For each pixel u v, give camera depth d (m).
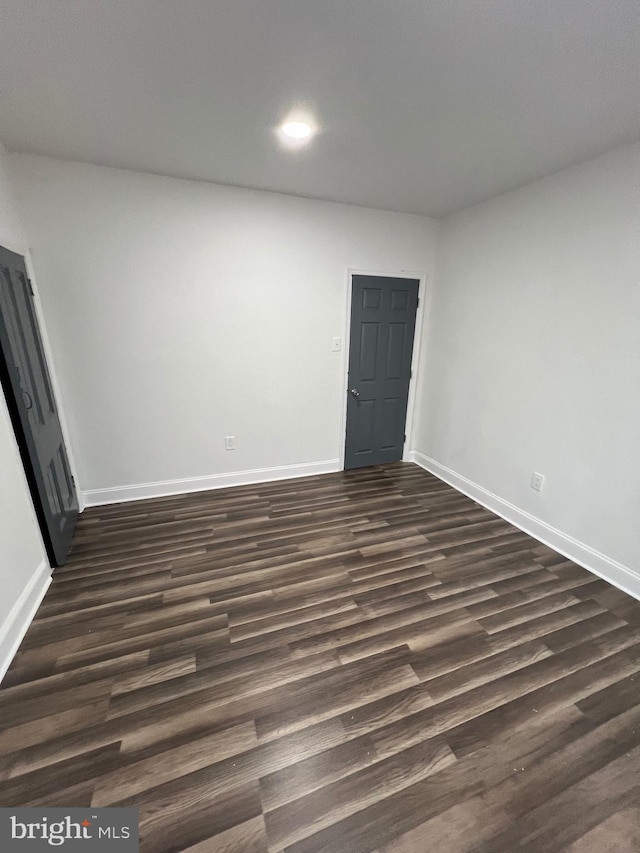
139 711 1.44
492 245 2.96
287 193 2.95
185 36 1.26
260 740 1.35
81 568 2.28
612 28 1.20
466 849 1.08
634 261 2.04
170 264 2.80
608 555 2.29
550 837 1.11
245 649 1.73
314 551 2.50
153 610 1.96
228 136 2.00
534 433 2.72
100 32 1.24
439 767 1.28
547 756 1.33
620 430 2.18
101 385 2.85
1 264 1.92
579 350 2.37
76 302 2.64
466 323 3.29
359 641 1.79
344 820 1.14
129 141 2.09
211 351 3.11
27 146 2.19
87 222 2.53
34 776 1.23
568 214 2.36
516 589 2.19
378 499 3.28
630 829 1.14
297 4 1.12
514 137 1.96
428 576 2.28
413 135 1.95
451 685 1.58
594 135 1.92
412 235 3.49
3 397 1.85
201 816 1.14
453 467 3.59
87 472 2.98
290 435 3.61
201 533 2.69
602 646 1.80
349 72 1.46
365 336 3.62
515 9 1.12
